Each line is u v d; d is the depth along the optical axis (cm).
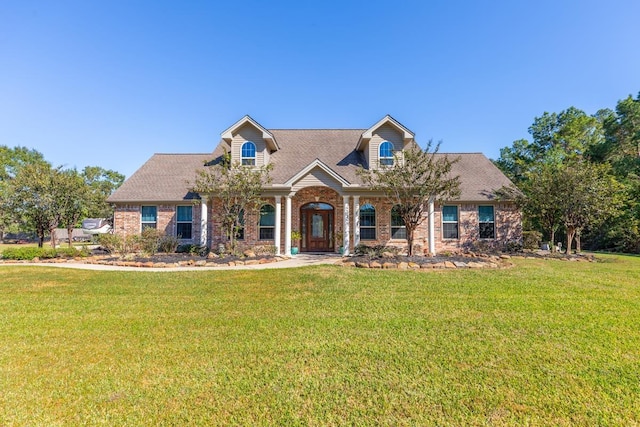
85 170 3600
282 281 947
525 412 321
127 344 493
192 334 533
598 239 2494
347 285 891
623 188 1808
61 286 903
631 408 326
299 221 1789
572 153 2856
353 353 455
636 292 799
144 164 2048
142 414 320
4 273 1096
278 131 2102
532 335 516
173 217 1803
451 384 372
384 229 1733
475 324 569
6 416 316
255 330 549
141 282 948
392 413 320
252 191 1436
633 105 2784
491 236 1777
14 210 1731
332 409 326
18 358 445
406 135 1680
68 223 1881
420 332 533
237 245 1570
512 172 3456
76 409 328
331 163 1809
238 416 316
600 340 494
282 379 385
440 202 1504
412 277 991
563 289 829
